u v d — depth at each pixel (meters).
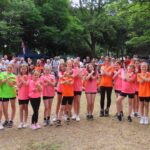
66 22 42.53
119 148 8.20
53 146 8.41
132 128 9.90
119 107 10.83
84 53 51.72
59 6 41.91
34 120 9.91
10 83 10.03
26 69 10.04
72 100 10.46
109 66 11.41
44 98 10.23
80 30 43.69
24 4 36.59
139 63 11.43
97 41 52.50
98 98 15.91
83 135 9.26
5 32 32.31
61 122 10.64
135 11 16.83
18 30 34.03
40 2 41.81
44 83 10.17
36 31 39.88
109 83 11.33
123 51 52.94
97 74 11.06
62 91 10.39
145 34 18.92
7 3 34.38
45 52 43.84
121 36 51.22
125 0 17.02
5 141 8.93
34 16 37.75
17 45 35.56
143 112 10.46
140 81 10.33
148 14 16.62
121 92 10.73
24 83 9.91
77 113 10.83
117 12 18.45
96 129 9.81
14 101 10.22
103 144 8.51
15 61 18.27
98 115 11.64
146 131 9.61
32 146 8.45
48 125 10.27
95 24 48.47
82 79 10.84
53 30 39.81
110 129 9.80
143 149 8.13
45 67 10.26
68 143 8.62
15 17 34.22
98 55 56.66
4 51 34.88
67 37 41.97
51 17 41.47
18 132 9.70
